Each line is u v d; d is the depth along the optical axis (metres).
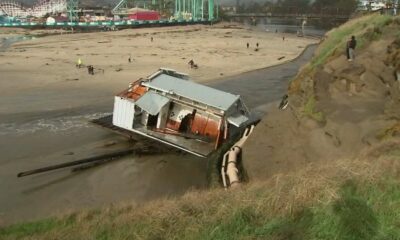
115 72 59.12
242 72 61.50
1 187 23.11
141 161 26.91
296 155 22.23
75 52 82.81
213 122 28.42
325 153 20.95
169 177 24.61
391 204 9.02
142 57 76.25
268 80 55.78
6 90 46.09
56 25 166.38
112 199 21.88
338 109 22.11
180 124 29.11
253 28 186.12
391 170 10.85
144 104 28.48
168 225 10.14
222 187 20.62
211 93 29.62
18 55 77.00
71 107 39.50
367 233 8.23
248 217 9.45
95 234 11.27
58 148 29.00
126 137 30.78
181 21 186.50
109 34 133.50
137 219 11.52
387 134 19.38
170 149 27.75
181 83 30.42
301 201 9.47
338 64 24.62
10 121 34.78
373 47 25.36
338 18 197.12
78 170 25.44
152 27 168.25
